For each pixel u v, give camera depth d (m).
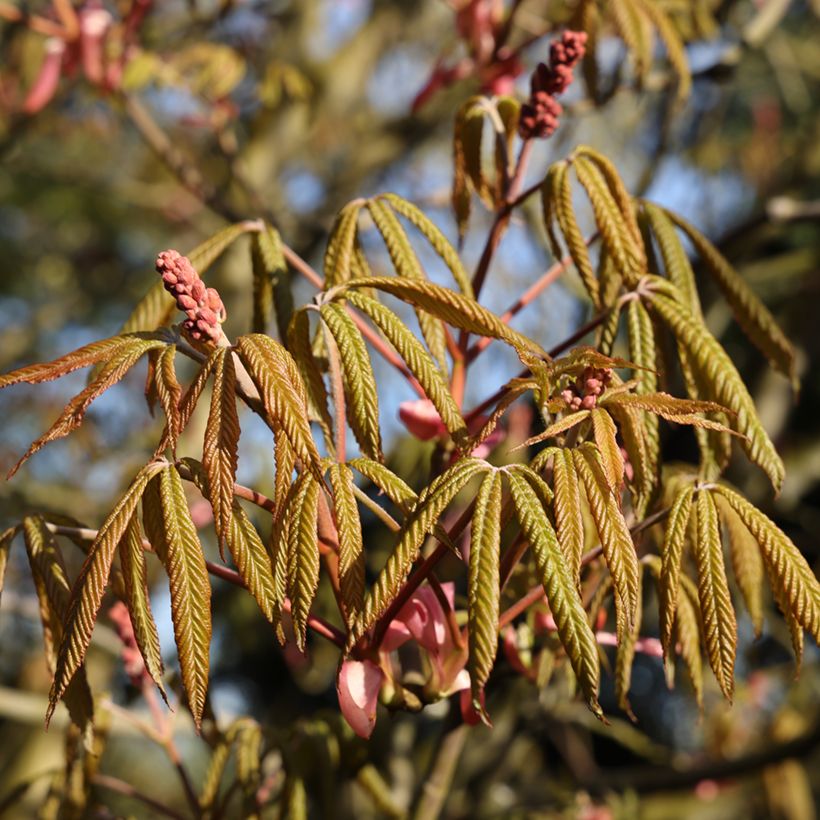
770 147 6.54
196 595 1.22
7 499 4.67
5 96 4.59
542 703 3.15
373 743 3.39
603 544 1.22
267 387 1.23
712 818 4.90
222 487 1.22
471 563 1.20
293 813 2.00
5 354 6.29
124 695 2.90
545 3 4.06
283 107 5.27
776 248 6.12
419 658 1.83
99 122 6.54
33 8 4.67
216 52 3.78
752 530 1.34
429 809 2.13
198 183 3.79
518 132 1.85
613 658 3.12
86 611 1.22
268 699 6.73
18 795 2.24
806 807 4.11
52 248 8.20
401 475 3.19
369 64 6.17
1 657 5.92
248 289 4.76
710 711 4.46
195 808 2.10
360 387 1.38
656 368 1.76
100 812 2.08
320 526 1.46
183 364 6.23
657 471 1.60
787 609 1.30
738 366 5.60
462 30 3.40
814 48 5.92
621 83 3.11
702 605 1.33
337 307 1.44
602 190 1.71
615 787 3.51
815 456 4.92
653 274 1.86
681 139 6.09
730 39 4.37
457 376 1.81
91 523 4.75
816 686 4.18
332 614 2.78
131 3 3.80
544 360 1.45
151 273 7.99
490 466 1.28
